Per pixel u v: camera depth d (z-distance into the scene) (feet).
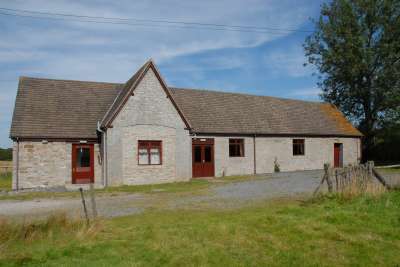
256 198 49.49
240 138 99.76
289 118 114.52
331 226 30.96
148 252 25.34
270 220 32.99
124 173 77.25
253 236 28.68
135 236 29.22
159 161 81.76
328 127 120.06
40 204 51.06
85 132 80.33
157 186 73.61
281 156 107.04
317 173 93.91
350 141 124.36
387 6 128.57
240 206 43.39
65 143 78.38
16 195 62.54
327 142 118.21
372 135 139.23
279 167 106.32
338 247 26.30
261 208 40.98
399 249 25.80
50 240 28.53
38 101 82.48
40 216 40.50
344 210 36.27
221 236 28.73
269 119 109.40
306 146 112.98
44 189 70.54
